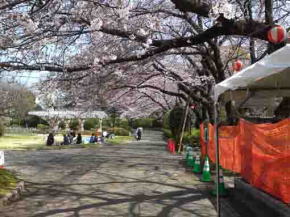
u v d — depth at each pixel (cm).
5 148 3356
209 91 2239
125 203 1107
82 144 4019
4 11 914
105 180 1535
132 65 1711
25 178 1580
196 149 2612
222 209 1023
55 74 1697
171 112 3425
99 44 1416
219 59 1669
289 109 1113
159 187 1369
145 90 3105
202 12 886
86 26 1124
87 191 1295
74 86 1791
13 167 1950
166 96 3619
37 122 7119
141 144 4262
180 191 1290
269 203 841
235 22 905
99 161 2280
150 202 1120
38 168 1920
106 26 1107
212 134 1438
